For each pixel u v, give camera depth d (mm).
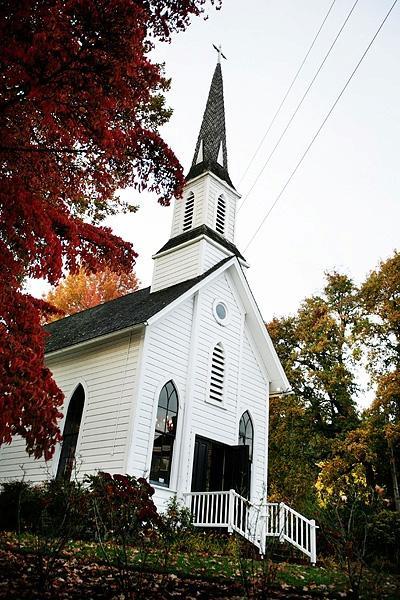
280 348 29891
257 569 8938
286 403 27078
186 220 21156
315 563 12141
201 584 7277
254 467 17672
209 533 13422
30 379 6371
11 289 6895
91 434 15094
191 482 15227
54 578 6234
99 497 7754
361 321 25875
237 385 18000
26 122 7125
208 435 16188
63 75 6152
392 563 9922
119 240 8633
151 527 8977
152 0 6617
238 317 19000
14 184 6695
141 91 7207
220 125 24031
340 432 27578
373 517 11820
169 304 15734
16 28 6059
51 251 6719
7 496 12164
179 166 7934
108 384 15469
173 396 15656
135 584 6449
